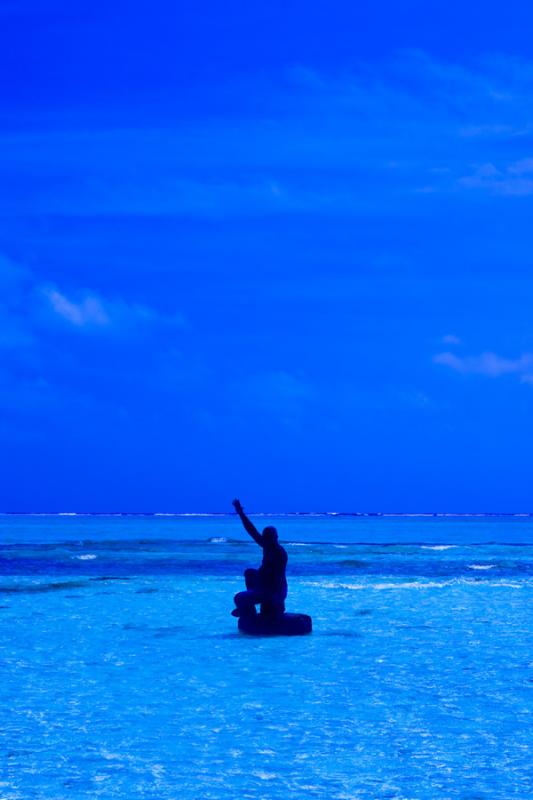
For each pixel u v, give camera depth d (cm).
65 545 6066
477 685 1326
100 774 886
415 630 1947
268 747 985
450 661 1541
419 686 1316
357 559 4647
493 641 1786
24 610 2331
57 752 965
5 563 4203
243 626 1870
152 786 849
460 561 4512
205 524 17262
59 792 830
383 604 2492
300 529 13488
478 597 2697
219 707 1175
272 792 832
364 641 1780
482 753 962
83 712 1147
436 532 11494
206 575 3578
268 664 1505
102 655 1600
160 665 1495
